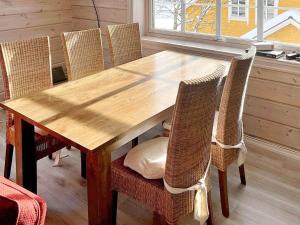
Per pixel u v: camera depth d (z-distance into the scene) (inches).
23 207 38.1
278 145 115.5
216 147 84.2
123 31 121.0
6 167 97.2
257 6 116.1
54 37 162.7
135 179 72.2
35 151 84.8
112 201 75.2
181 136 61.7
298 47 110.9
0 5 141.0
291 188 98.0
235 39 123.6
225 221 85.9
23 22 150.0
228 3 126.6
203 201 71.0
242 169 97.3
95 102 78.1
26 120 72.4
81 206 90.8
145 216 87.7
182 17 137.0
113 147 65.6
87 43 110.7
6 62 91.0
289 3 113.2
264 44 112.0
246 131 121.7
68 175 103.7
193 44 130.3
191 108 59.9
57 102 78.1
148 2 143.1
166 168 65.7
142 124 69.2
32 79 97.3
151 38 141.7
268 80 111.3
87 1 156.9
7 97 92.4
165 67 102.7
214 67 101.9
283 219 86.5
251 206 91.0
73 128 66.5
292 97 108.1
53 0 158.1
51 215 87.3
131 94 82.5
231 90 77.9
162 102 78.0
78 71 108.9
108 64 158.1
